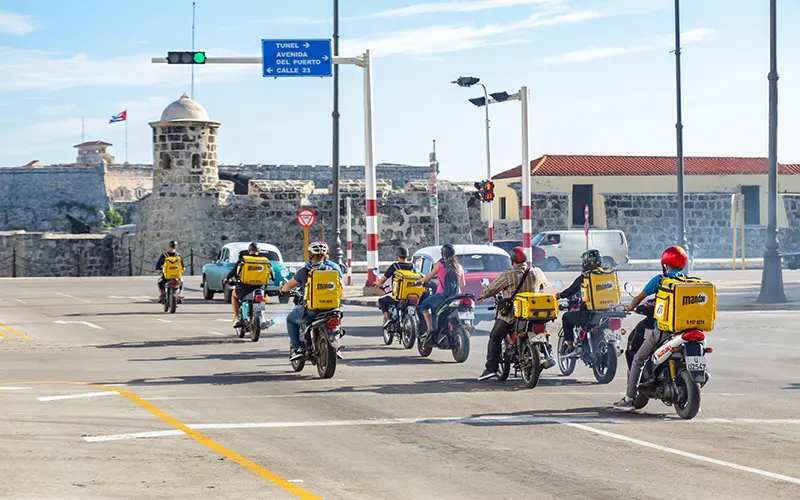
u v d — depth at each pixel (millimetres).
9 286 64438
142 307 46031
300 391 20156
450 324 25484
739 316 39375
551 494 11625
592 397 19500
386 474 12625
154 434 15195
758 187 96312
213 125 91062
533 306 20406
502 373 21828
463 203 95688
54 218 153500
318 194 92375
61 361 25688
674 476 12602
